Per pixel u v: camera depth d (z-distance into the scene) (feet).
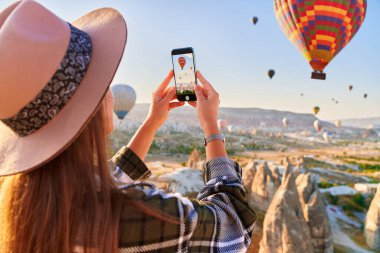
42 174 4.34
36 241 4.13
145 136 6.78
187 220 4.47
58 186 4.25
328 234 83.71
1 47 4.29
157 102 7.00
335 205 137.28
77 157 4.37
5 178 4.67
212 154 5.70
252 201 122.52
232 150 466.29
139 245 4.33
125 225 4.30
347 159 417.69
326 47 79.00
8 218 4.30
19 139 4.60
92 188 4.32
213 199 5.06
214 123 5.90
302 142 637.71
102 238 4.15
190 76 6.95
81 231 4.15
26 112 4.36
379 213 102.94
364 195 144.05
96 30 5.01
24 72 4.28
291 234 69.46
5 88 4.29
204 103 6.10
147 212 4.31
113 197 4.37
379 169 310.86
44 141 4.41
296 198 73.00
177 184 113.29
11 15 4.44
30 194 4.25
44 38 4.39
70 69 4.46
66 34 4.57
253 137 640.17
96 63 4.74
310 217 83.30
